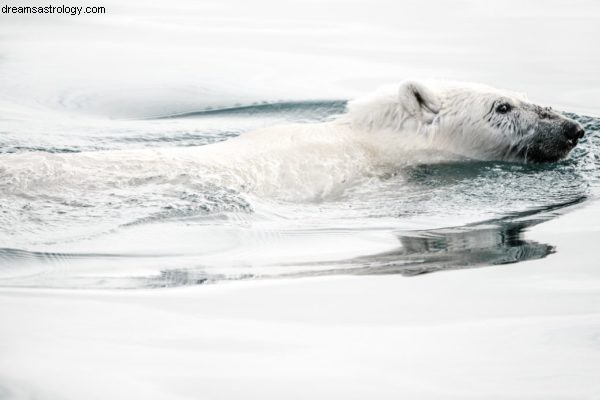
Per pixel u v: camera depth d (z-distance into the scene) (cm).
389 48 3306
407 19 3884
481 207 1595
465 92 1869
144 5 4362
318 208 1566
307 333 1028
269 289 1182
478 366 943
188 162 1577
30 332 1022
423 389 890
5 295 1147
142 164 1552
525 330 1039
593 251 1343
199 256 1327
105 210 1441
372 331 1036
